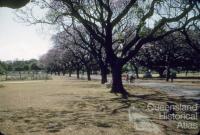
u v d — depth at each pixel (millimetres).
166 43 54719
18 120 11875
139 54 72375
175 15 22656
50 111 14516
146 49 71438
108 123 11062
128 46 26266
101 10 25203
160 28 25031
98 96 22859
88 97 22078
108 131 9648
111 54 26266
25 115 13203
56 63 118500
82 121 11516
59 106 16562
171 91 27469
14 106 16672
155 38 25375
